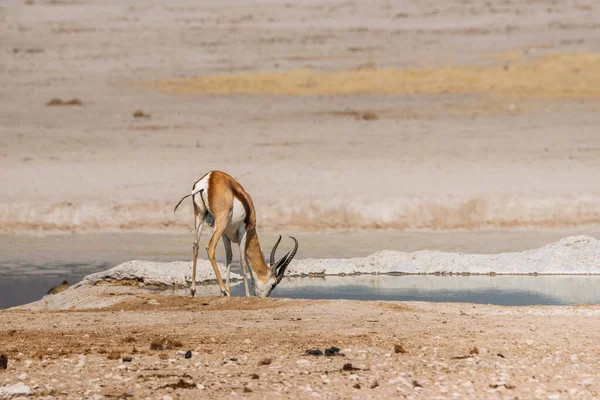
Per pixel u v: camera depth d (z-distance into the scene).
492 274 53.34
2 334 32.44
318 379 25.86
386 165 86.00
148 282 50.03
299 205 68.56
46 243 63.16
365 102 132.38
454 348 29.64
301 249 60.31
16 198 71.00
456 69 157.50
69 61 179.50
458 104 129.00
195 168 84.88
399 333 32.09
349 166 85.38
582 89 138.12
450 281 51.50
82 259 58.53
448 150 94.81
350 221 67.56
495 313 37.12
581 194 70.12
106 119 118.81
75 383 25.50
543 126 110.25
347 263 54.97
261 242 62.53
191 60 180.50
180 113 123.69
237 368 27.06
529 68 155.38
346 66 169.25
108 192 73.56
